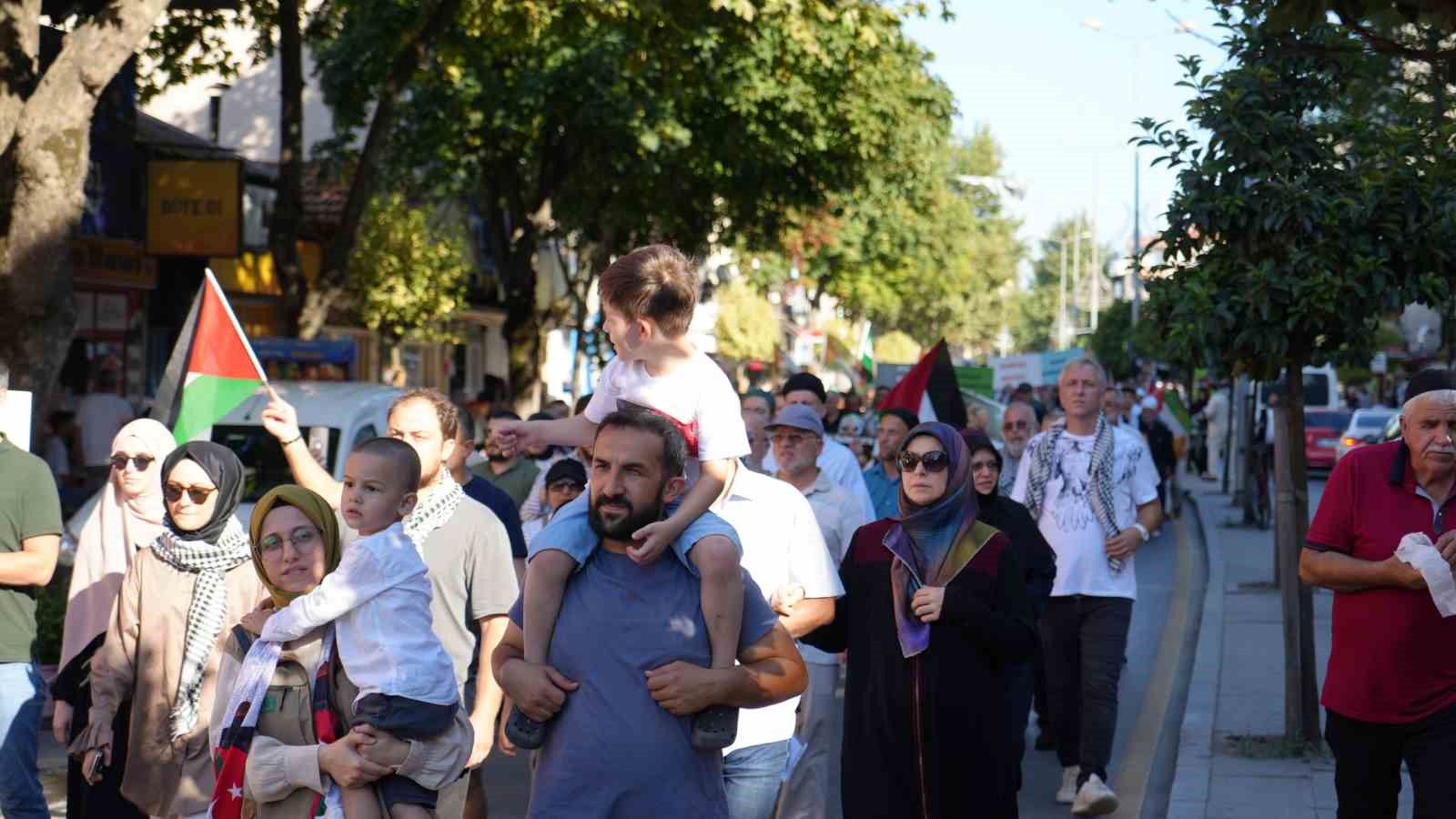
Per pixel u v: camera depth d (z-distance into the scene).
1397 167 9.14
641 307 4.70
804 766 6.57
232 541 5.96
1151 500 8.77
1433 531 5.58
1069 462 8.73
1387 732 5.62
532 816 4.13
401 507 4.67
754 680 4.14
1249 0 4.37
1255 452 24.16
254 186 25.89
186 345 7.16
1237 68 9.37
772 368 48.03
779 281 46.12
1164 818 8.60
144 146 21.59
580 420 4.88
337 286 18.66
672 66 21.69
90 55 11.70
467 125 26.34
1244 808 8.26
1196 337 9.66
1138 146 9.82
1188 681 12.79
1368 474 5.72
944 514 5.93
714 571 4.11
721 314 56.00
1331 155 9.45
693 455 4.72
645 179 28.20
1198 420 37.78
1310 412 40.44
